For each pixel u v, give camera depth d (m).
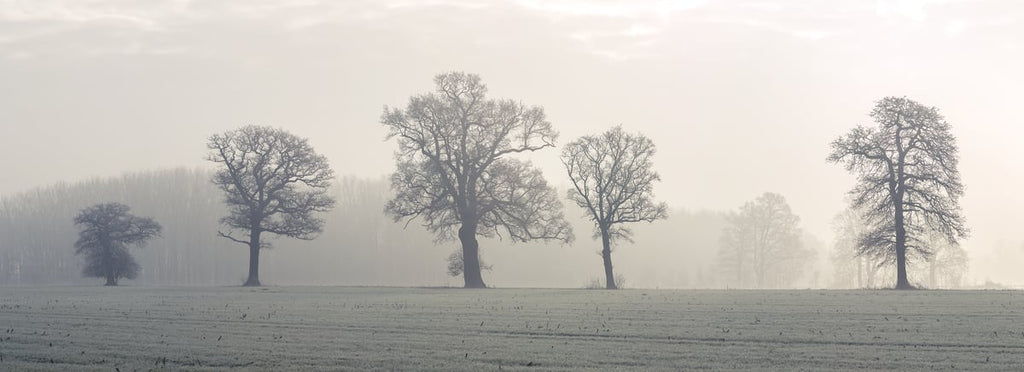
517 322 34.34
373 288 72.75
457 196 72.31
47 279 148.62
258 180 83.38
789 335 28.72
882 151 65.38
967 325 31.56
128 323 35.28
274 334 30.30
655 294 57.12
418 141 72.56
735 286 133.38
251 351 25.50
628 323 33.41
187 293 63.50
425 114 71.62
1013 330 29.61
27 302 51.56
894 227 65.69
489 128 72.94
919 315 36.03
